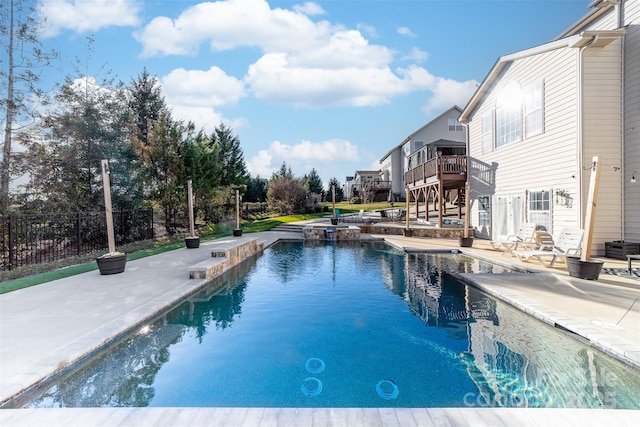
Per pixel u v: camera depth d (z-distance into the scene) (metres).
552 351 3.96
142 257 9.97
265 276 8.23
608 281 6.21
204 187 17.84
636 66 8.03
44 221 9.92
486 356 3.87
